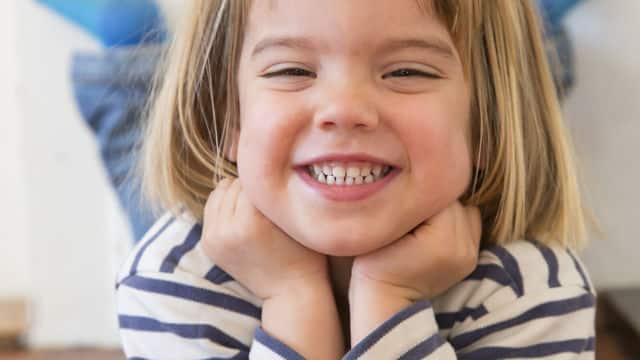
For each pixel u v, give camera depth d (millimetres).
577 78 1195
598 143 1217
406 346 683
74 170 1279
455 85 701
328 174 677
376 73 667
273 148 686
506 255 770
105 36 1193
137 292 773
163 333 759
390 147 669
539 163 840
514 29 784
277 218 709
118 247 1283
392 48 662
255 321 766
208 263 785
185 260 789
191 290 765
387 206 679
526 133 826
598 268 1269
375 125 657
